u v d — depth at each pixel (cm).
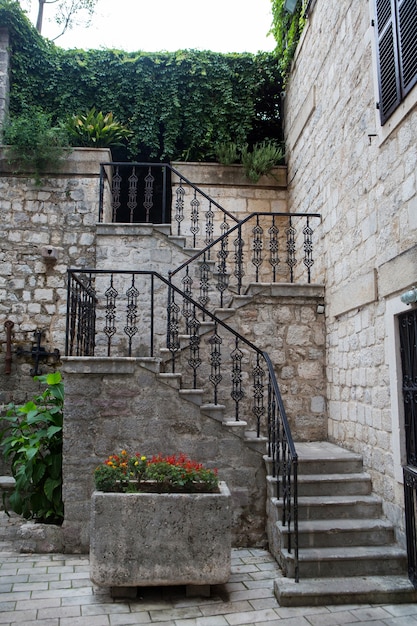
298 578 356
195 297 657
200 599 345
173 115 834
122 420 452
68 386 451
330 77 582
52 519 473
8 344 650
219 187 818
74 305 485
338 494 436
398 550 378
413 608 336
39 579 376
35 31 795
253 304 579
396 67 387
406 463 381
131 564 339
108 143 757
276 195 822
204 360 570
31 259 677
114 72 823
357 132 488
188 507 346
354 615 323
